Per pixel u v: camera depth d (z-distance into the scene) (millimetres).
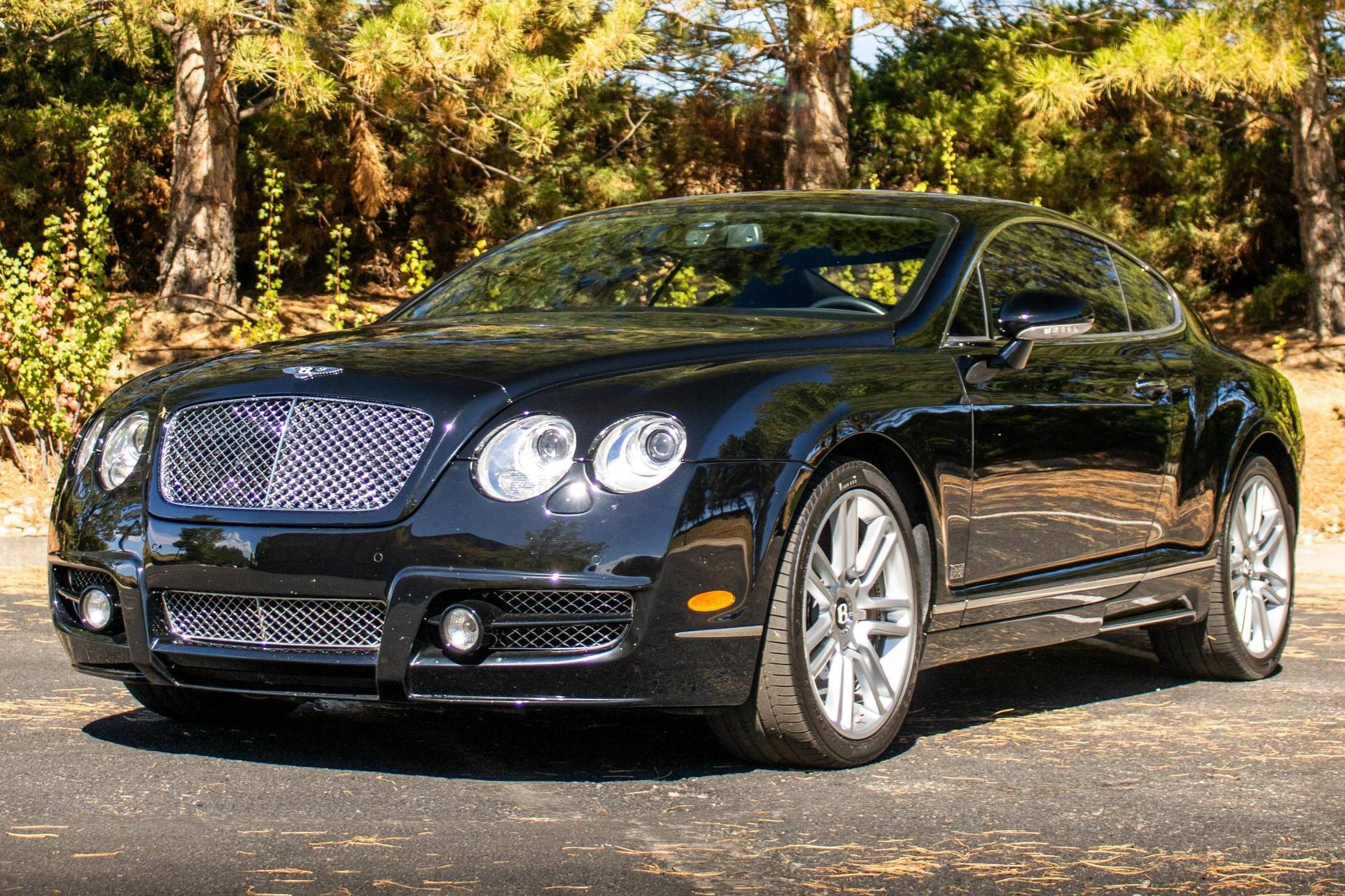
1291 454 5879
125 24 13547
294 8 11375
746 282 4641
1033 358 4699
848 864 3055
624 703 3564
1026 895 2883
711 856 3088
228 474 3795
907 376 4191
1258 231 16484
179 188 14141
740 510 3633
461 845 3127
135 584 3850
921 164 16125
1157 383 5156
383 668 3590
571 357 3838
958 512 4250
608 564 3508
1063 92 10898
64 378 10727
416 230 16828
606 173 15117
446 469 3605
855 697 4004
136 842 3115
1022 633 4613
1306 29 10961
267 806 3424
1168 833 3346
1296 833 3365
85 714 4492
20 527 9453
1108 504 4887
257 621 3738
